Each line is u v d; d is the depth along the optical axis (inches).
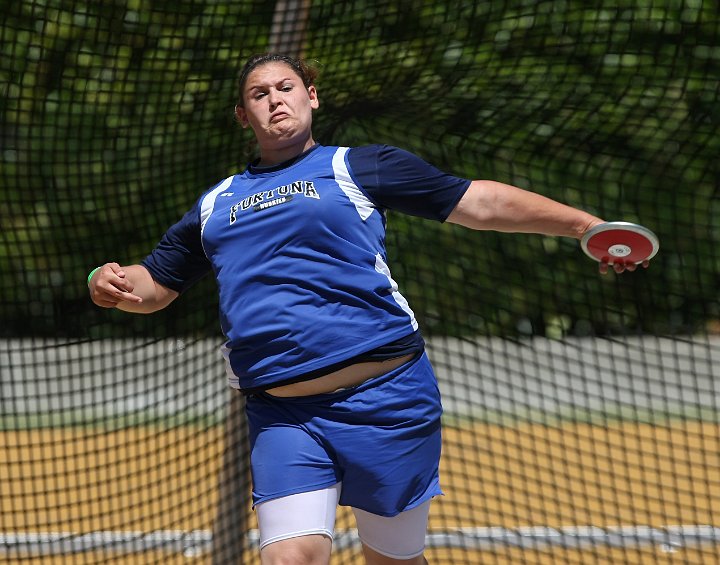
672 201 1212.5
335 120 877.2
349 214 498.0
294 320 490.0
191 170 930.1
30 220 1067.3
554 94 939.3
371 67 877.2
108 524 946.7
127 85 945.5
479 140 978.7
